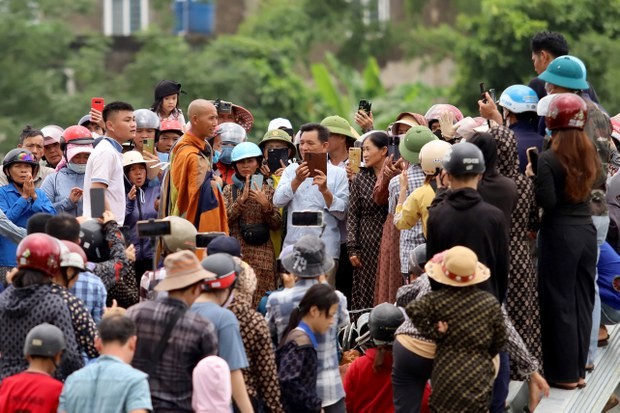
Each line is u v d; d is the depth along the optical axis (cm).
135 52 6419
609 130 1914
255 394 1564
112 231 1716
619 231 2066
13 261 1967
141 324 1422
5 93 5900
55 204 2061
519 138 1869
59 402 1378
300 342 1579
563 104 1761
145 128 2114
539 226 1816
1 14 6162
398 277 2002
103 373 1360
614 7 5222
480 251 1598
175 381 1408
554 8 5253
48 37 6144
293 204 2084
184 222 1630
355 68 7156
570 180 1764
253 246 2106
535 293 1788
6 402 1403
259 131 5653
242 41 6059
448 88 6384
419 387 1633
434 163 1827
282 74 5994
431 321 1546
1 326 1485
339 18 7006
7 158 1989
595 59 5062
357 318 2078
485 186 1670
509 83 5369
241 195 2105
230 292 1526
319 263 1645
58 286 1501
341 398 1636
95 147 1930
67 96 5916
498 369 1630
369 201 2072
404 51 7106
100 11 7294
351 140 2256
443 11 7438
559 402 1794
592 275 1834
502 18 5319
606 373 2000
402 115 2233
